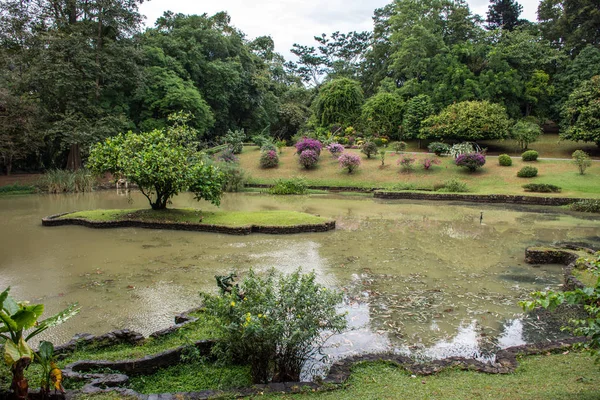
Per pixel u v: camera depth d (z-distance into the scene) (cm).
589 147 2798
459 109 2703
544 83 3125
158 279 750
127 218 1253
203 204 1770
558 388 348
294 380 391
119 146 1252
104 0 2256
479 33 3488
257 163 2741
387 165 2544
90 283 728
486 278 780
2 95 1895
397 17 3409
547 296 299
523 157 2420
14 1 2170
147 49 2742
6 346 286
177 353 414
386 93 3253
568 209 1692
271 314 380
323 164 2656
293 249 984
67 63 2161
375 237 1136
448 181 2116
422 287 723
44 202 1778
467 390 354
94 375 360
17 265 838
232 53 3541
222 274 780
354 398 338
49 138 2370
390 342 514
